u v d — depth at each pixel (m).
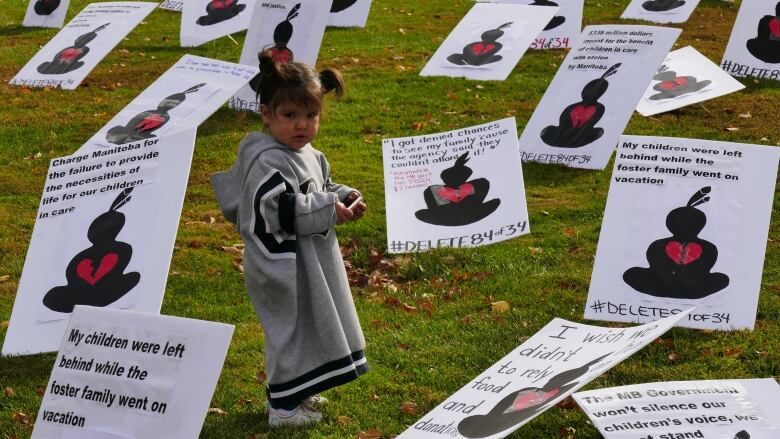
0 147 9.59
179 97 9.01
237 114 10.41
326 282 4.33
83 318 4.04
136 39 13.87
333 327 4.28
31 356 5.42
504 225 6.99
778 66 11.04
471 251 6.86
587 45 9.12
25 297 5.42
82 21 12.14
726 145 5.68
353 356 4.44
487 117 10.17
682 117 9.92
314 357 4.33
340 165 8.94
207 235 7.43
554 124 8.85
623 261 5.55
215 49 13.16
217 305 6.16
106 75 12.04
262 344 5.52
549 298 6.03
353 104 10.75
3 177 8.83
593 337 4.79
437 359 5.27
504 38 11.21
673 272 5.47
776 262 6.48
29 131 10.02
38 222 5.60
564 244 6.98
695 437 4.07
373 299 6.19
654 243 5.55
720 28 13.92
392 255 6.93
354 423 4.61
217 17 13.30
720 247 5.48
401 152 7.55
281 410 4.45
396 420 4.64
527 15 11.31
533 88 11.14
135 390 3.88
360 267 6.79
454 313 5.89
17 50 13.37
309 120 4.30
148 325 3.94
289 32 10.11
